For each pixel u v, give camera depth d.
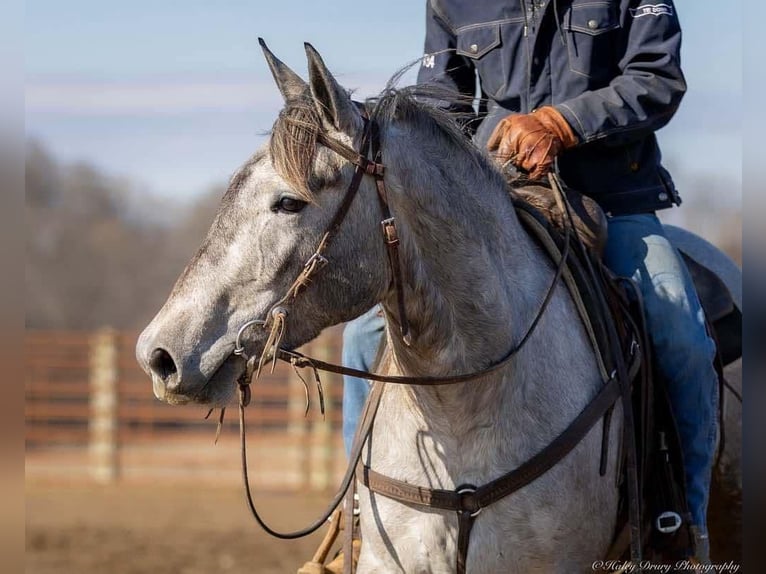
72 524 17.08
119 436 22.19
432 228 4.76
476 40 6.06
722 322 6.58
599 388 5.29
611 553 5.51
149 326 4.46
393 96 4.73
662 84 5.67
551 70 5.94
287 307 4.45
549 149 5.45
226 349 4.40
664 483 5.66
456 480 4.93
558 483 4.98
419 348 4.85
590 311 5.39
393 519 5.05
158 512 18.28
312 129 4.48
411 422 5.04
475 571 4.94
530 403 5.01
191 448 26.42
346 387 6.25
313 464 20.94
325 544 6.16
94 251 51.12
